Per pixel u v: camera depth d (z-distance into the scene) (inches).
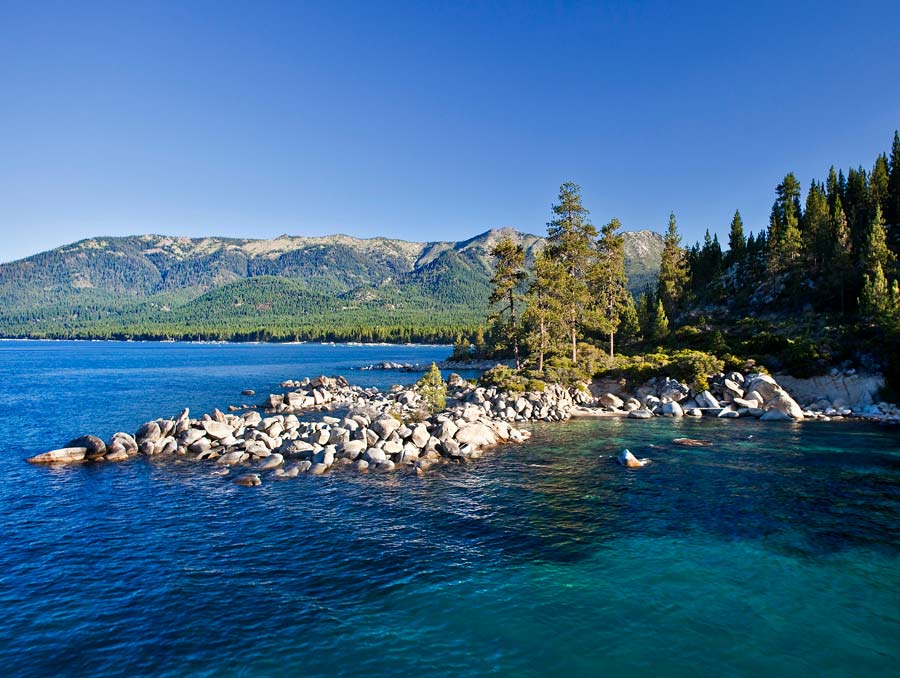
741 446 1476.4
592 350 2883.9
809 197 3939.5
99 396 2829.7
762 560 737.6
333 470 1218.6
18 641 554.9
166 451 1375.5
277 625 585.6
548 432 1720.0
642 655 524.1
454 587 671.8
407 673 500.1
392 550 784.3
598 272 3107.8
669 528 860.0
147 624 587.8
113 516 923.4
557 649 536.1
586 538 824.3
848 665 506.0
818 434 1653.5
